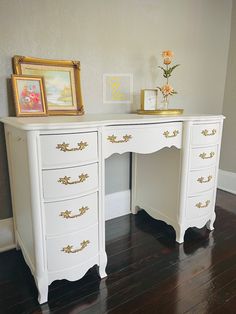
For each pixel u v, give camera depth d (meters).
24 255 1.46
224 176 2.79
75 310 1.20
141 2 1.91
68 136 1.16
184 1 2.14
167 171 1.82
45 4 1.55
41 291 1.22
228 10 2.48
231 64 2.59
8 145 1.50
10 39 1.48
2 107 1.53
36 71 1.59
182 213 1.74
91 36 1.75
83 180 1.24
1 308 1.21
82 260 1.31
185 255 1.62
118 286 1.35
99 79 1.85
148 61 2.04
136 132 1.43
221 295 1.29
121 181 2.15
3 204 1.65
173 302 1.24
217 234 1.89
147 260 1.57
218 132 1.79
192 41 2.29
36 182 1.12
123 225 2.02
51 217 1.19
